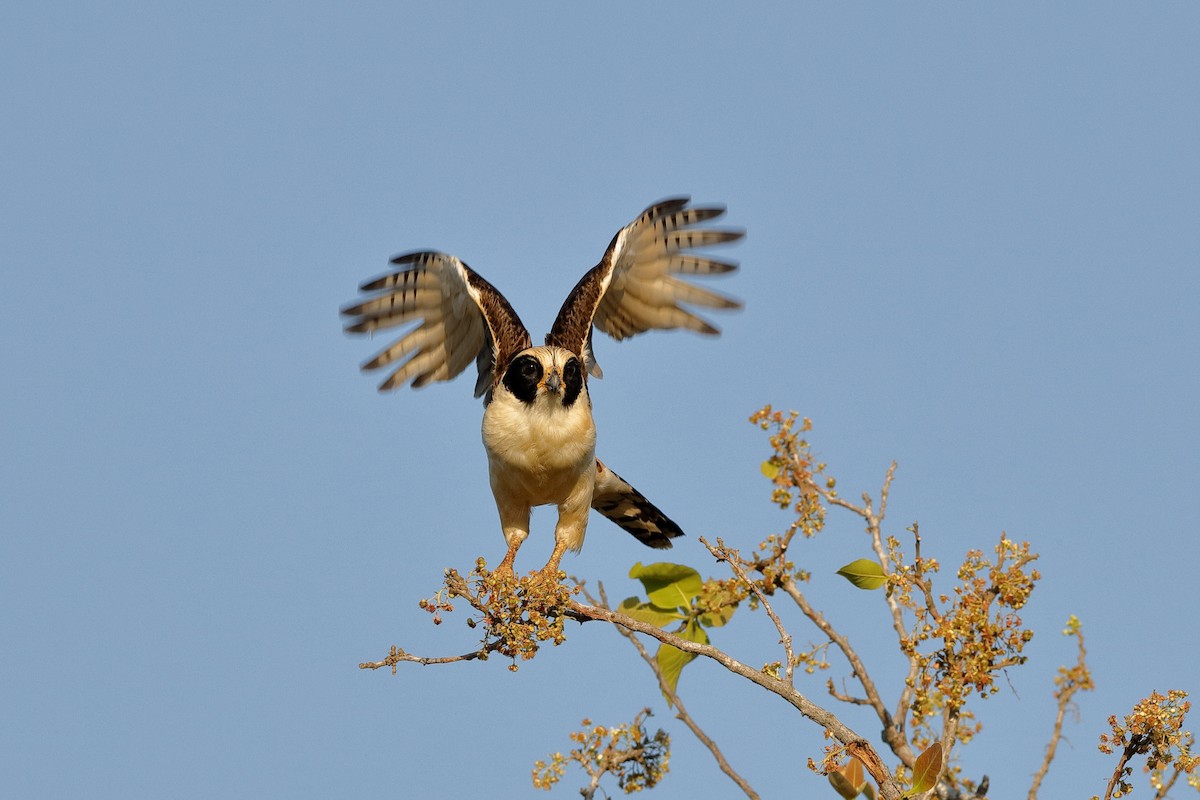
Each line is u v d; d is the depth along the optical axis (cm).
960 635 901
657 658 1123
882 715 1035
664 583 1219
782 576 1071
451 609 1047
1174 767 888
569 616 1098
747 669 1016
